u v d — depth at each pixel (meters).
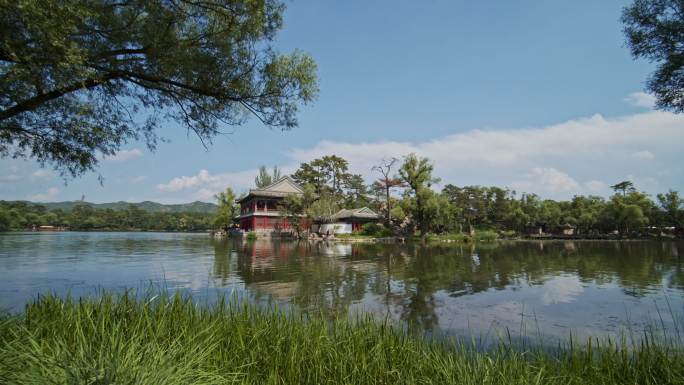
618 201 56.47
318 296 9.92
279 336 4.10
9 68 4.25
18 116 5.54
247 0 4.91
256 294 10.09
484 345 6.03
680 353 4.07
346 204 72.75
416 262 18.97
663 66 6.30
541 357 3.97
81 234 67.44
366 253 24.83
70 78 4.43
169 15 4.82
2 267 15.68
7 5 3.40
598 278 13.80
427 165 43.34
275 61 5.91
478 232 53.47
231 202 65.50
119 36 4.92
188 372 2.78
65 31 3.85
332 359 3.72
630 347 5.95
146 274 13.85
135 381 2.38
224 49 5.43
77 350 2.69
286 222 52.28
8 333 3.47
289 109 6.24
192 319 4.43
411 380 3.33
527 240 50.72
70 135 5.87
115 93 5.86
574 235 60.88
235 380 3.18
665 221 57.03
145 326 3.96
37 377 2.34
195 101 6.05
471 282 12.66
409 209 44.22
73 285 11.23
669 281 13.09
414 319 7.79
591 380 3.54
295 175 71.56
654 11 6.13
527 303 9.40
